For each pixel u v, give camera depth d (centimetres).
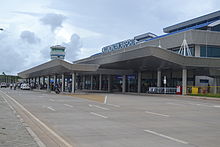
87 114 1580
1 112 1569
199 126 1160
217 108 2047
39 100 2812
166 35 5369
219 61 4028
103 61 4950
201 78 4934
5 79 16362
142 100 2909
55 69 5425
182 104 2409
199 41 4541
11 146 731
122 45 6506
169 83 5481
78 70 4647
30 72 7325
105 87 7531
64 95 4041
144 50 3697
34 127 1113
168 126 1149
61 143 821
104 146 786
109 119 1365
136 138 896
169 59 3781
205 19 5628
